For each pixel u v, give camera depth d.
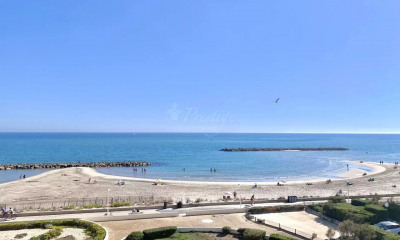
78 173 89.75
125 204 43.31
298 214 40.53
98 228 29.95
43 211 38.94
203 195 57.00
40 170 104.62
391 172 94.25
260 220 35.91
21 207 44.97
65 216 37.56
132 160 135.62
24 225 31.25
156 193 58.91
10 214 37.28
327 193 60.41
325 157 153.12
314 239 30.14
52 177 81.12
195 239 28.64
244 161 130.75
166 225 34.19
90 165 113.94
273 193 60.19
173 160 134.62
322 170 103.75
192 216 38.28
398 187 68.19
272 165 117.19
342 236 29.75
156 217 37.56
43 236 27.80
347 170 102.81
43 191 60.97
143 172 97.75
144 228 32.97
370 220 34.25
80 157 148.00
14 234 29.27
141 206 42.16
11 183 71.31
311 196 54.34
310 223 36.31
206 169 104.69
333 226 35.16
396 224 32.66
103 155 158.12
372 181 76.19
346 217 35.12
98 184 70.06
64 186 67.12
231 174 93.38
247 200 47.34
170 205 42.53
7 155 155.88
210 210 39.66
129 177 86.44
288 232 32.44
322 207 40.81
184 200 51.69
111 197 54.41
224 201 47.34
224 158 143.62
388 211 35.91
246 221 36.47
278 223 35.53
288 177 88.06
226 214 39.53
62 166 111.44
